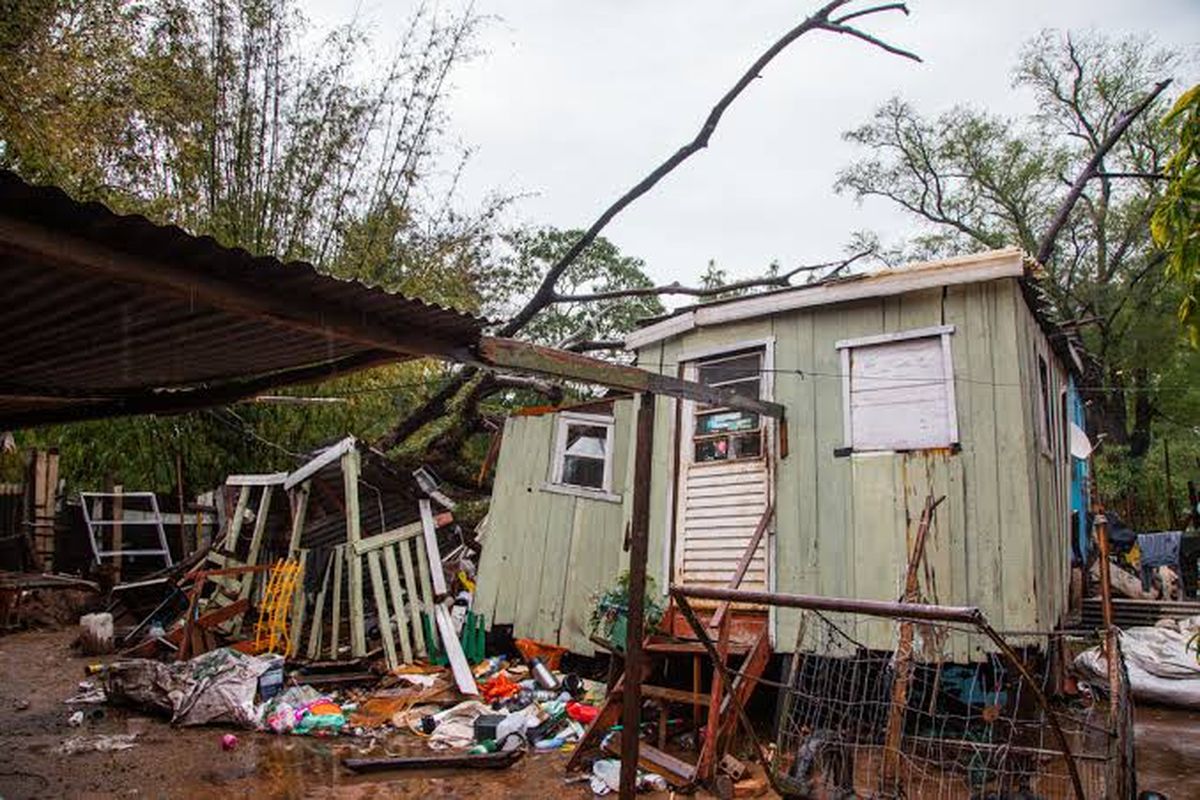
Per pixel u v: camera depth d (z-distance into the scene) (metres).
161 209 9.83
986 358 6.37
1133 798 4.35
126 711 7.13
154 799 5.09
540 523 9.08
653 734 6.52
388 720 6.89
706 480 7.65
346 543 8.82
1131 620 9.89
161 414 5.13
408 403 14.86
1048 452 7.38
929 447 6.51
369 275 12.26
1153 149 18.86
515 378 12.91
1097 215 20.03
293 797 5.17
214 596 9.13
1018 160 21.41
